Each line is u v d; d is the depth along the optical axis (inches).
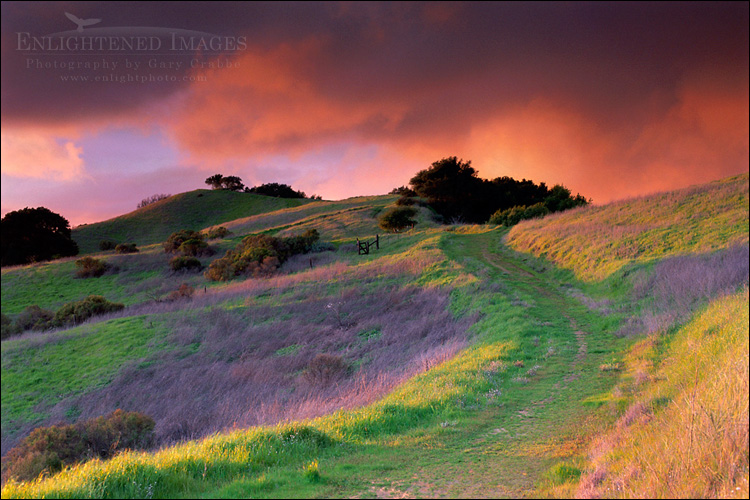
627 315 804.6
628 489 235.5
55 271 2271.2
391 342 939.3
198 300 1508.4
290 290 1454.2
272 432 391.5
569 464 298.4
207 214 4704.7
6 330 1473.9
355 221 3004.4
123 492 286.8
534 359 637.3
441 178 3233.3
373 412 455.5
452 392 504.7
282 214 3973.9
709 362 455.8
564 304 993.5
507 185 3412.9
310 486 285.4
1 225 2886.3
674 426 302.7
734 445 245.8
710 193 1497.3
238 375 875.4
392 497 264.2
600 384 508.7
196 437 639.1
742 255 856.3
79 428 628.1
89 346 1111.0
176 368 948.6
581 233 1464.1
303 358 917.2
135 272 2202.3
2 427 807.1
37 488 290.0
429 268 1406.3
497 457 334.6
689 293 767.1
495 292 1070.4
